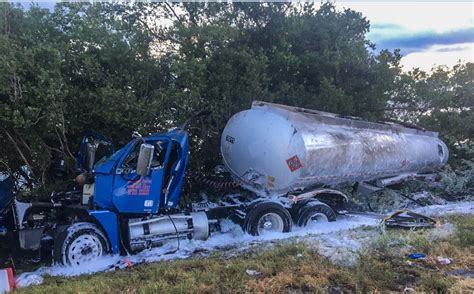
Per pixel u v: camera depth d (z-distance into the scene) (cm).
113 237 715
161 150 789
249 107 1095
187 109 1024
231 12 1213
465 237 730
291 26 1218
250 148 927
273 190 909
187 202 910
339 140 935
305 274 585
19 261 722
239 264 628
